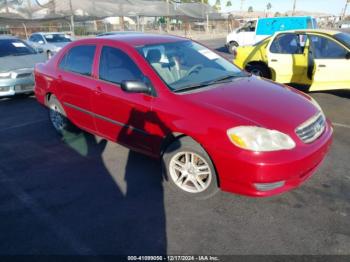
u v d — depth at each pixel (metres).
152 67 3.43
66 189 3.51
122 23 26.95
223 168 2.84
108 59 3.87
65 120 4.87
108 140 4.46
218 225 2.82
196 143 2.99
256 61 7.42
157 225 2.86
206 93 3.25
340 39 6.21
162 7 23.27
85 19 19.34
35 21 17.39
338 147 4.27
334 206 3.01
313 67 6.39
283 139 2.71
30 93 8.04
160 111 3.19
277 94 3.39
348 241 2.57
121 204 3.19
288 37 6.88
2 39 8.62
